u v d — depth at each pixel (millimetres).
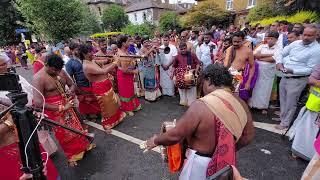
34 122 1435
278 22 8055
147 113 5531
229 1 26922
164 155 2350
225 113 1645
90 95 5152
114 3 50844
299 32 4840
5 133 2148
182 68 5188
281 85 4129
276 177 3080
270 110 5230
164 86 6609
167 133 1785
